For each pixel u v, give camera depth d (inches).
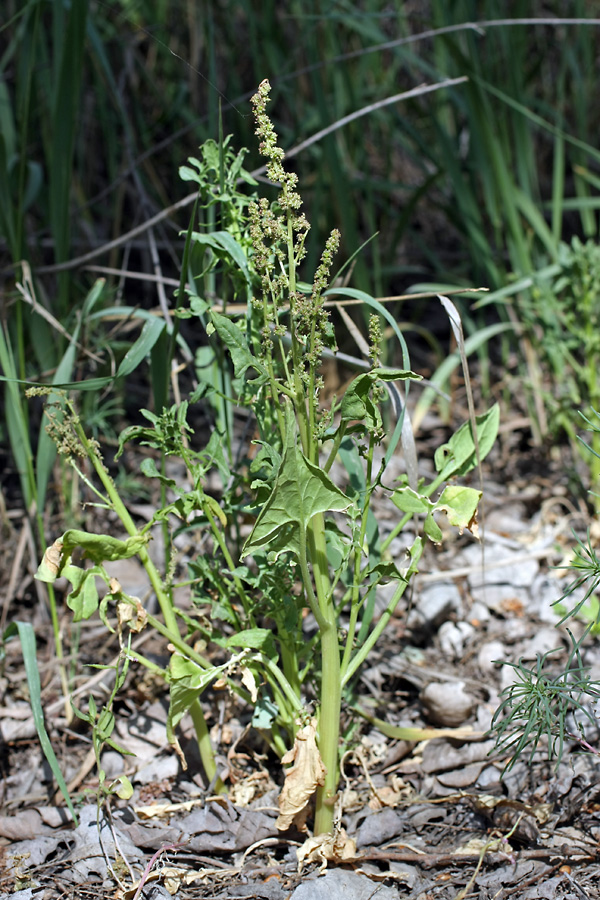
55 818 44.7
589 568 43.3
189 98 73.7
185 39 76.3
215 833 43.7
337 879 42.0
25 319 56.2
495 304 68.1
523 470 59.3
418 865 42.8
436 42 68.6
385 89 70.7
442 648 50.4
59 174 52.0
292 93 65.0
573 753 44.0
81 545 41.1
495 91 56.4
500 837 43.4
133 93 63.2
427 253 64.9
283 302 44.2
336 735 42.3
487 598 52.3
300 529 40.3
